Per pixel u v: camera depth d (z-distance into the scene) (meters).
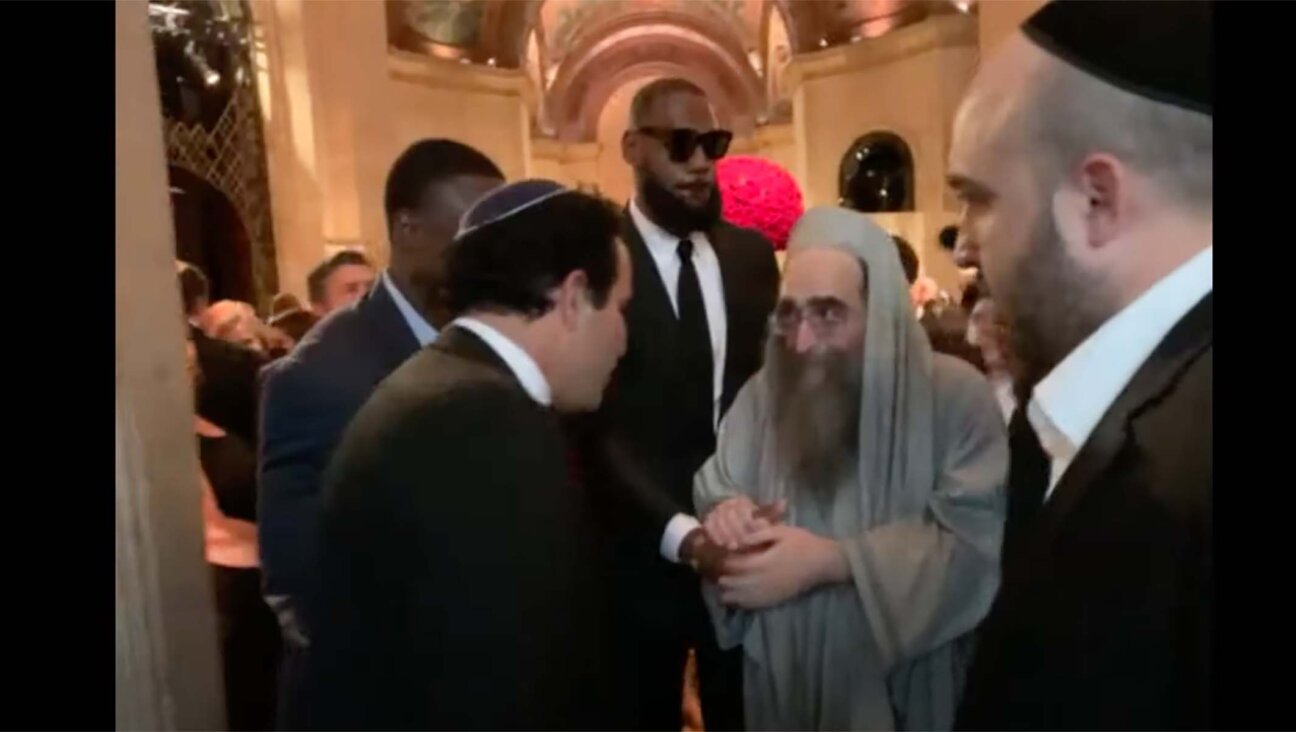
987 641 1.18
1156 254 1.06
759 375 1.24
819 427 1.21
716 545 1.23
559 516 1.14
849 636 1.24
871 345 1.20
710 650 1.31
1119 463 1.08
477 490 1.11
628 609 1.26
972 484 1.19
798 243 1.21
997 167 1.13
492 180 1.19
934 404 1.21
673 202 1.20
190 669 1.22
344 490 1.14
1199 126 1.02
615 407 1.21
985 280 1.17
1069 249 1.10
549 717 1.15
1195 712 1.05
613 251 1.16
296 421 1.18
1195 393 1.05
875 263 1.20
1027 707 1.14
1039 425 1.15
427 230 1.17
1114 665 1.08
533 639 1.13
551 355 1.16
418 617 1.13
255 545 1.25
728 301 1.23
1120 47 1.03
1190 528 1.04
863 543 1.21
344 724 1.18
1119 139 1.05
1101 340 1.10
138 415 1.18
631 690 1.27
